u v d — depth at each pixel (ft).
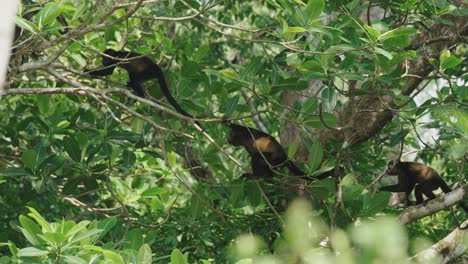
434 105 33.04
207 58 66.59
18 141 44.57
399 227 9.18
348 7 35.78
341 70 33.42
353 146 43.47
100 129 42.37
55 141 41.91
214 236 42.65
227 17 68.28
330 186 35.55
